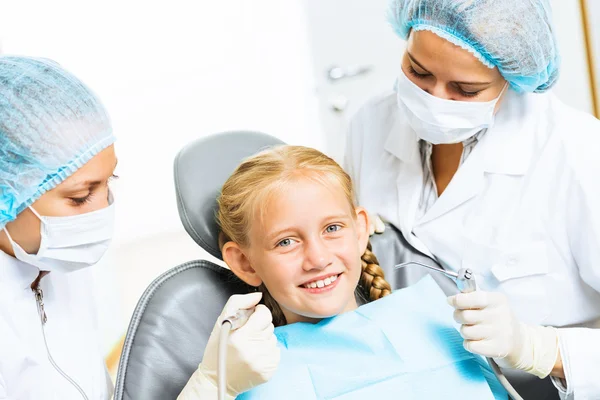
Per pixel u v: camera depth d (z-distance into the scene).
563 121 1.33
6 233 1.09
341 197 1.21
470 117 1.25
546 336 1.21
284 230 1.16
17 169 1.05
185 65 3.18
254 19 3.05
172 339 1.26
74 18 3.07
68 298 1.27
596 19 2.68
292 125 3.16
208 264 1.38
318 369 1.16
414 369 1.16
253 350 1.05
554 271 1.34
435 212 1.42
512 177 1.35
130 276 3.25
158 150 3.33
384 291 1.32
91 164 1.09
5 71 1.10
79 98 1.10
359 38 2.92
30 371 1.16
